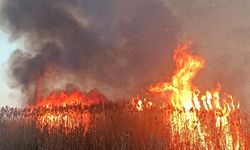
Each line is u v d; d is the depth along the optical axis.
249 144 44.50
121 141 48.38
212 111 46.81
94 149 49.66
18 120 53.38
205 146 45.25
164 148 46.56
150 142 47.19
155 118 48.44
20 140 51.78
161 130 47.56
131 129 48.69
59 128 52.56
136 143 47.69
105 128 50.34
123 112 51.41
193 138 46.06
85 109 54.00
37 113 54.88
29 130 52.69
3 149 50.84
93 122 51.97
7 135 52.06
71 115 53.69
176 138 46.53
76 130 51.72
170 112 48.31
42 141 51.62
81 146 50.28
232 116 45.97
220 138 45.16
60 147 50.97
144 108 50.31
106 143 49.06
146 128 48.19
